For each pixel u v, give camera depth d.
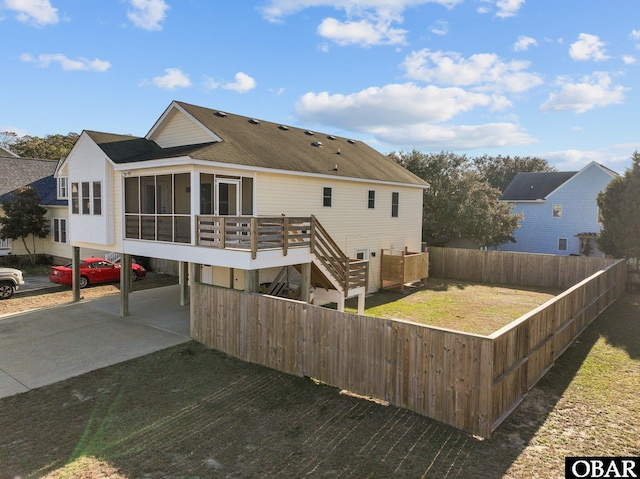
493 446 5.57
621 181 19.23
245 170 12.31
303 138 18.45
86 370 9.06
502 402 6.14
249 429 6.30
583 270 18.44
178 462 5.45
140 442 6.02
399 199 19.83
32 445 6.02
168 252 11.84
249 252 9.87
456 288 19.30
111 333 11.84
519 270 20.28
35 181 26.92
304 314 8.23
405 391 6.78
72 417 6.92
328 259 12.19
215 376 8.56
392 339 6.90
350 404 7.08
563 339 9.26
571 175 33.97
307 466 5.25
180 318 13.54
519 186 35.94
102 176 13.63
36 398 7.71
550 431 5.92
